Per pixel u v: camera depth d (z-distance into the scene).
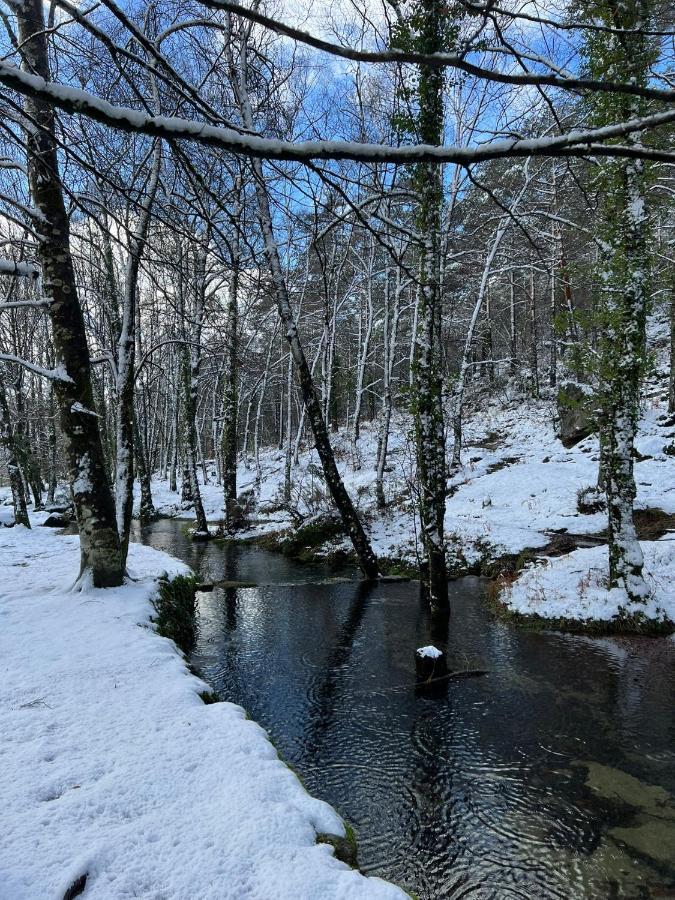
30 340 23.38
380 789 4.52
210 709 4.10
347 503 12.13
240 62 8.50
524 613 8.80
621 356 8.02
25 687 4.44
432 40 6.28
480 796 4.40
